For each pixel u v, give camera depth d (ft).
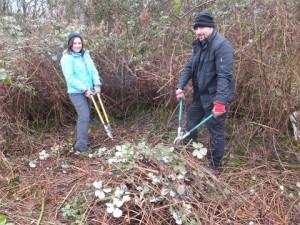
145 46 12.42
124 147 7.97
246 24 10.44
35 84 11.90
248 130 10.61
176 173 7.61
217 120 8.67
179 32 11.78
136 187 7.22
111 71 12.48
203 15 8.13
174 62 11.08
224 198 7.67
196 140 9.72
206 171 7.95
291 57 9.91
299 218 7.56
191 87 11.02
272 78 10.11
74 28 12.03
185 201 7.23
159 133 11.43
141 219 6.81
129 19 13.71
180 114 9.07
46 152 10.55
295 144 10.27
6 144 10.76
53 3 15.87
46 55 11.78
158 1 13.46
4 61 10.56
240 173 8.98
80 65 10.41
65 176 9.12
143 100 12.85
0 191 8.51
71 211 7.33
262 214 7.42
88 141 11.28
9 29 11.63
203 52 8.41
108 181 7.50
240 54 10.10
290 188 8.59
